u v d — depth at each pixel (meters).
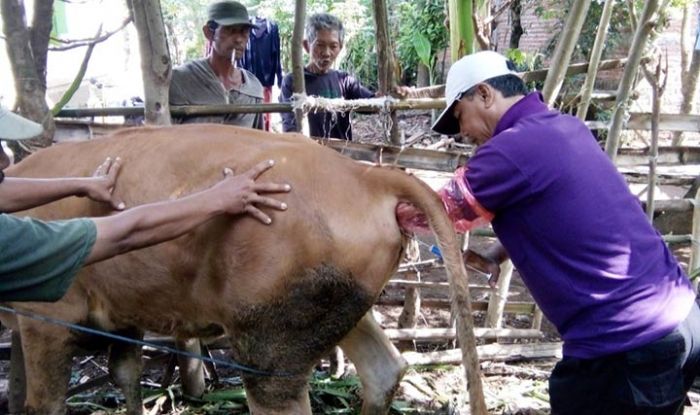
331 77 4.39
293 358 2.23
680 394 2.07
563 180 2.01
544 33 9.72
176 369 3.70
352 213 2.13
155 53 3.00
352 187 2.17
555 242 2.04
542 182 2.01
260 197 2.08
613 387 2.06
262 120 4.19
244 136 2.36
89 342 2.64
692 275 3.38
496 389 3.48
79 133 3.37
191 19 10.62
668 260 2.13
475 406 2.02
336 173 2.19
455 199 2.09
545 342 3.91
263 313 2.18
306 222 2.11
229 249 2.15
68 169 2.53
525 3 9.43
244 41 3.77
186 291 2.31
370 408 2.55
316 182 2.15
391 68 3.50
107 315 2.55
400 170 2.22
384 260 2.17
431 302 3.95
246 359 2.26
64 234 1.60
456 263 2.06
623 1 7.55
